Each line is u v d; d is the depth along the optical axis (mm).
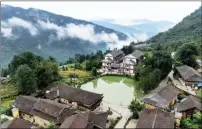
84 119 43562
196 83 65625
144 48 133375
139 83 70875
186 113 48469
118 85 79688
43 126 49656
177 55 85562
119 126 47875
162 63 75500
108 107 58594
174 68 80812
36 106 51375
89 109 56219
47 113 49000
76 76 85438
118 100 64312
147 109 46875
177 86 67688
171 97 54781
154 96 52969
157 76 69312
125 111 55719
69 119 44094
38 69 70125
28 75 64625
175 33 172625
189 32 157375
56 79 79625
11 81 78688
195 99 51531
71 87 62156
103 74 90000
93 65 97812
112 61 94438
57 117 47625
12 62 81125
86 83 81125
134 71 89750
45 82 70562
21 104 53469
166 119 43125
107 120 50000
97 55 117812
